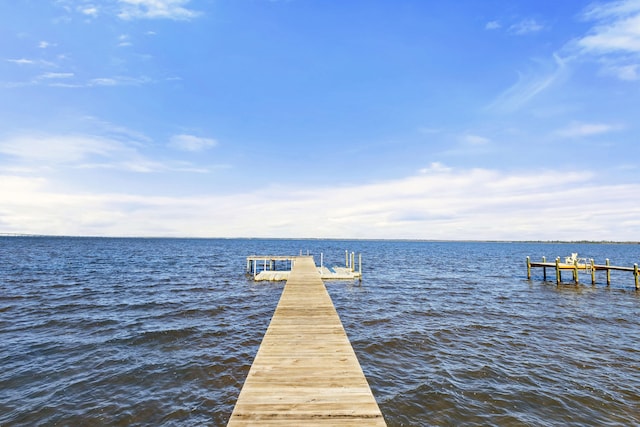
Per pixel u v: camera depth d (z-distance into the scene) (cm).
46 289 2145
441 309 1677
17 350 1042
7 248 7519
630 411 718
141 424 663
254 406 378
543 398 771
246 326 1338
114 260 4603
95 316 1468
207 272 3259
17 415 682
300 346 588
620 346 1124
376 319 1463
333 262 4716
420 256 6488
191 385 826
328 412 366
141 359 981
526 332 1285
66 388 799
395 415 699
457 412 711
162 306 1678
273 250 8356
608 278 2478
